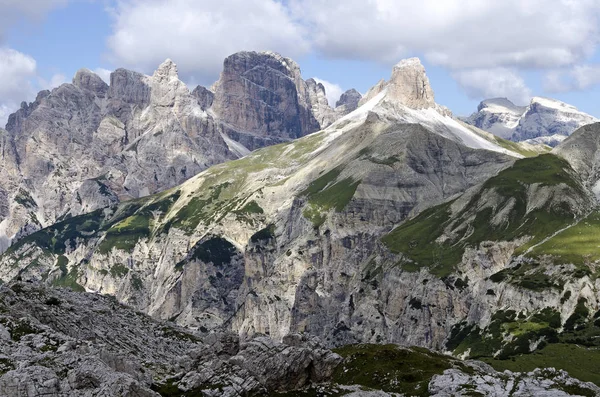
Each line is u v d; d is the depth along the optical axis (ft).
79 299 602.85
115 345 498.69
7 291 481.05
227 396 375.66
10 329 399.24
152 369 438.40
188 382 391.65
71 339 396.16
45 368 315.17
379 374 561.02
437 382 484.33
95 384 321.73
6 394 295.48
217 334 453.17
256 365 415.64
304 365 423.64
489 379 476.95
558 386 452.35
